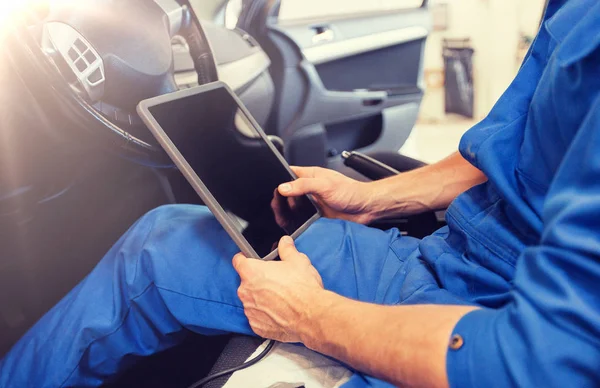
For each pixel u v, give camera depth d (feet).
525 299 1.61
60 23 2.79
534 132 2.12
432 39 11.49
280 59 5.98
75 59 2.80
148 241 2.67
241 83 5.48
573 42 1.86
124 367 2.88
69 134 3.16
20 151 3.40
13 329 3.99
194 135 2.57
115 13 2.97
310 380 2.29
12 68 2.92
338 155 6.87
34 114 3.20
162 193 4.83
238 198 2.58
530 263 1.66
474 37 11.30
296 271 2.35
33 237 4.03
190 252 2.62
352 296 2.61
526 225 2.17
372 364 1.88
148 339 2.77
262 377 2.32
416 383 1.75
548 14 2.33
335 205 3.07
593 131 1.57
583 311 1.48
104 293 2.70
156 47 3.09
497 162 2.23
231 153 2.69
